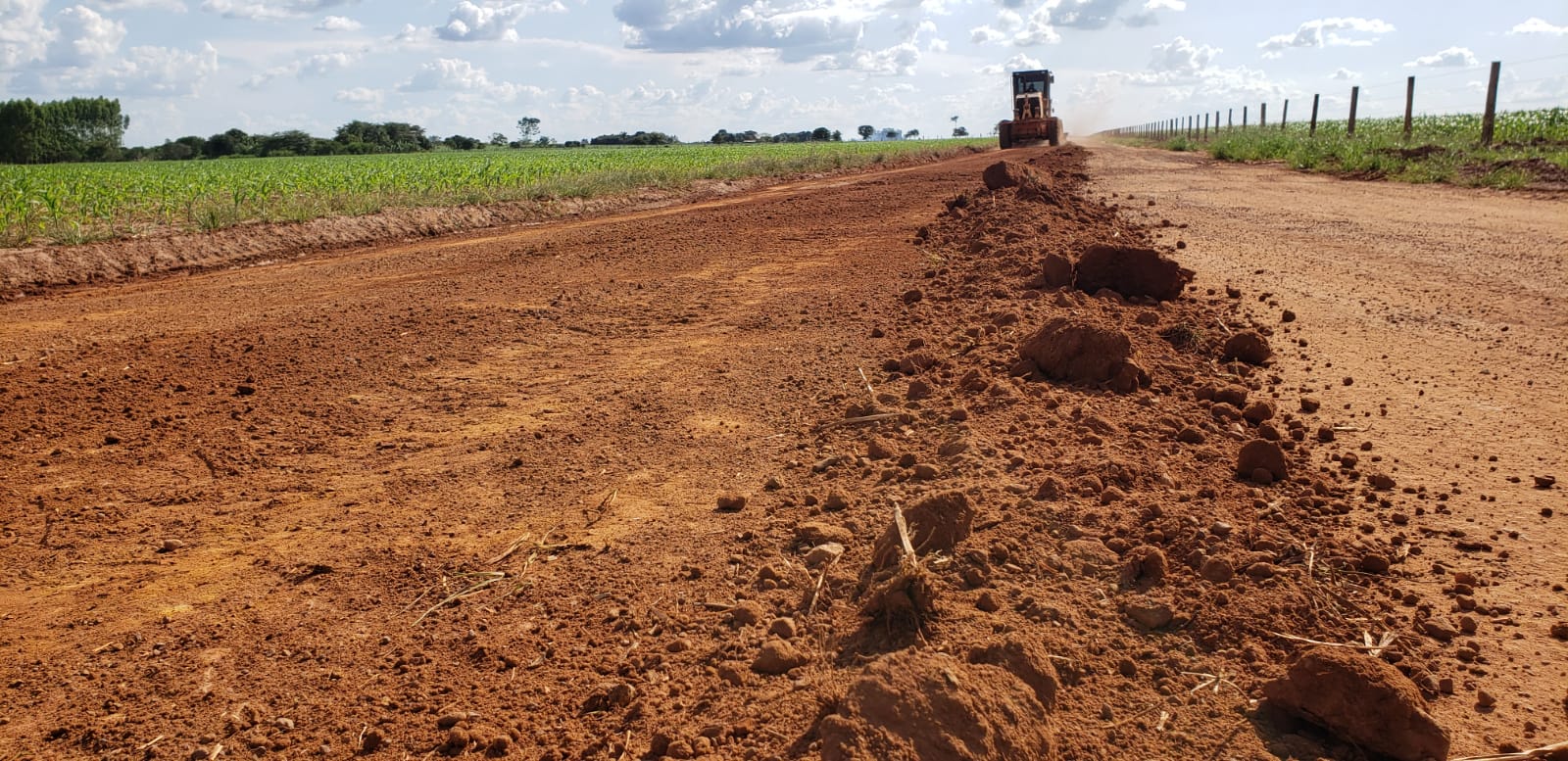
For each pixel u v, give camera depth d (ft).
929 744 8.89
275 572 14.98
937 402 20.47
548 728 10.62
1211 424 18.88
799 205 74.28
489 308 35.45
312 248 58.85
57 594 14.56
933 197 73.15
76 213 60.70
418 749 10.40
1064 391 20.63
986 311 28.81
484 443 20.75
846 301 33.86
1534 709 10.16
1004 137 172.24
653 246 52.75
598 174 97.04
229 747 10.58
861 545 14.15
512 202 78.48
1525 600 12.30
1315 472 16.63
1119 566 12.71
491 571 14.57
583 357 28.14
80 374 26.91
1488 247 40.42
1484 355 24.16
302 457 20.27
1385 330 26.81
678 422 21.45
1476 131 95.91
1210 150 131.03
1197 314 28.50
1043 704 10.05
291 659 12.42
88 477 19.31
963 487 15.46
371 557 15.31
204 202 67.41
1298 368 23.43
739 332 30.27
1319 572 12.73
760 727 10.21
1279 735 9.83
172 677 12.12
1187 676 10.75
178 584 14.73
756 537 14.90
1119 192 70.28
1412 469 16.85
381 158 179.63
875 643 11.51
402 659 12.24
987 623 11.57
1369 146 95.40
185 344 30.60
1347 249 40.96
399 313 35.04
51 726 11.17
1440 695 10.46
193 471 19.58
